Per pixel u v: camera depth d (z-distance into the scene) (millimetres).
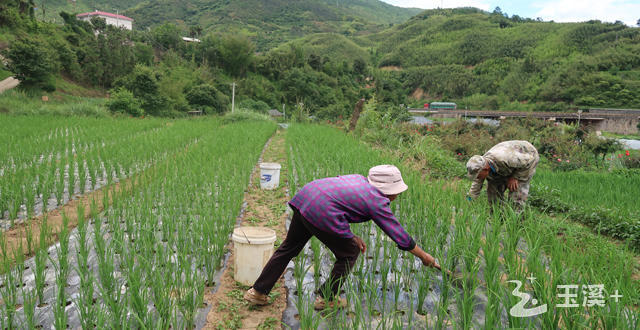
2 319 2709
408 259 4297
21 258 3641
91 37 66688
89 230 5059
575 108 104500
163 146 11797
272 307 3518
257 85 84375
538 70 142625
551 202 7262
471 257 3469
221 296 3645
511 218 4176
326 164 7996
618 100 104125
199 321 3227
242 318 3334
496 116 83688
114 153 9852
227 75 89312
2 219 5504
